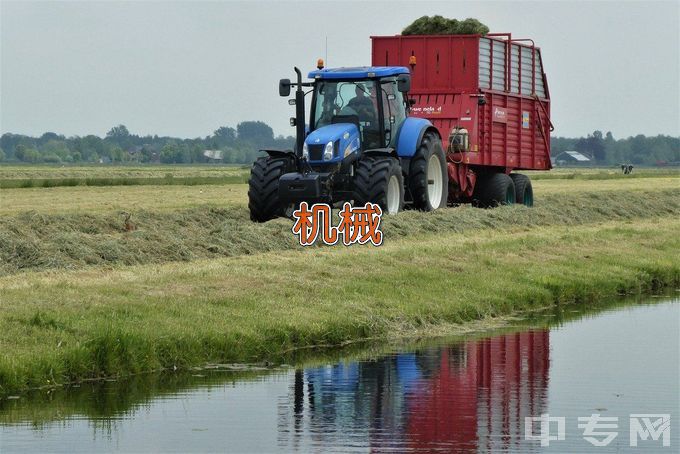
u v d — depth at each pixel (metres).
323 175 28.95
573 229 35.81
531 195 41.78
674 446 12.51
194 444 12.51
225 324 18.09
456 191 37.00
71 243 24.48
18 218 28.78
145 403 14.52
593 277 26.78
